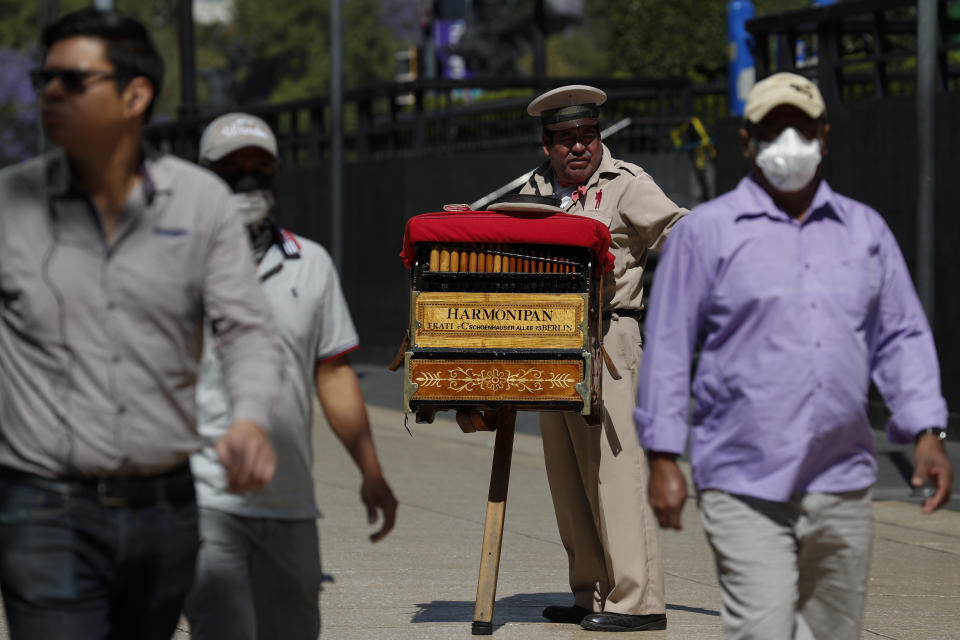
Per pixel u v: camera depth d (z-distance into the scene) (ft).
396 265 158.10
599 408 44.42
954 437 97.50
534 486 80.74
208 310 25.82
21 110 523.70
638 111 158.71
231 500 30.14
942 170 98.68
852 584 30.60
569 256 43.93
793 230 30.22
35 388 24.86
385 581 54.24
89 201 24.98
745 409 29.86
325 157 179.32
